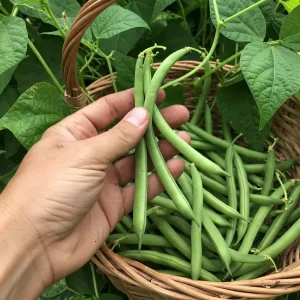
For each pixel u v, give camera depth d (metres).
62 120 0.26
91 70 0.37
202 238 0.28
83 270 0.31
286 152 0.35
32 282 0.24
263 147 0.36
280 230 0.32
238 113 0.33
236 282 0.24
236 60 0.34
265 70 0.25
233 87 0.33
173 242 0.29
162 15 0.41
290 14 0.25
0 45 0.24
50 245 0.24
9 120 0.26
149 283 0.24
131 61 0.32
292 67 0.25
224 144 0.33
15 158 0.36
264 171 0.33
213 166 0.25
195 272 0.27
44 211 0.22
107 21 0.30
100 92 0.34
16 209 0.22
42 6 0.27
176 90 0.32
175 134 0.25
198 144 0.33
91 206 0.24
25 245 0.22
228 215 0.29
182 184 0.29
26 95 0.26
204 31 0.39
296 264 0.27
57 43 0.36
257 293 0.24
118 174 0.28
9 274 0.21
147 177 0.25
